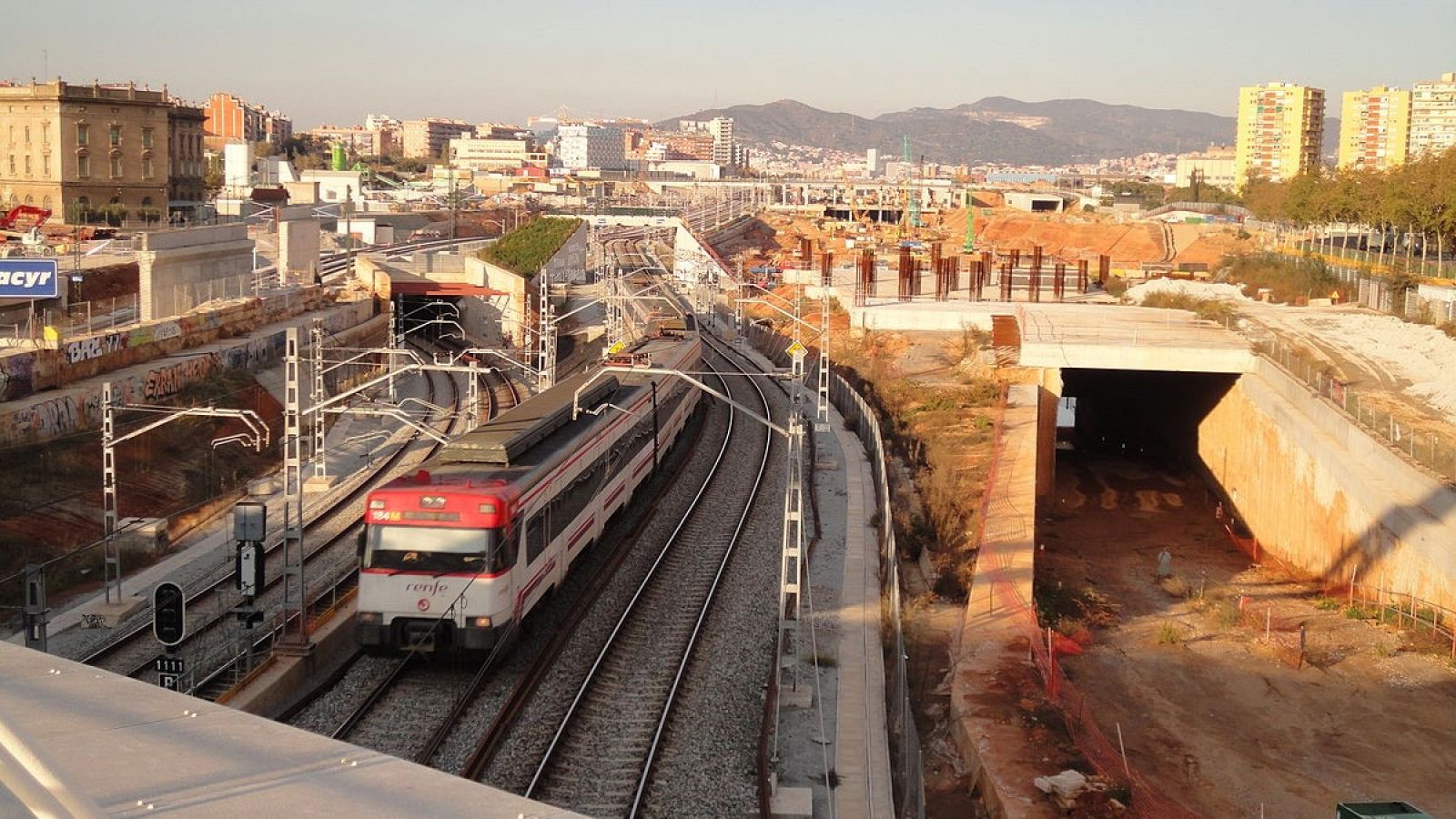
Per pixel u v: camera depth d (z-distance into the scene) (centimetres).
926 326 8538
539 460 2847
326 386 6525
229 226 7094
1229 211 17938
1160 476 6556
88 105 11181
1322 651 3444
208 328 6088
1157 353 5875
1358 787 2575
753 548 3675
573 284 12081
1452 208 7856
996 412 5722
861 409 5866
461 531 2470
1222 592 4172
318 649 2598
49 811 725
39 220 9238
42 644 2452
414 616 2455
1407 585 3728
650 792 1972
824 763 2127
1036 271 9750
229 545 3778
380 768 802
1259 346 5878
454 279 9688
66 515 3856
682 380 5219
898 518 4025
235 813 724
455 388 7269
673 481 4644
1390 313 7506
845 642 2847
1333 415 4594
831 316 9394
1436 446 3931
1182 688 3145
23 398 4453
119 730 858
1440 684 3164
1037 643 2869
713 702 2408
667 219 16512
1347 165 11031
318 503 4281
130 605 3077
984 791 2191
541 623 2869
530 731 2208
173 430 4847
